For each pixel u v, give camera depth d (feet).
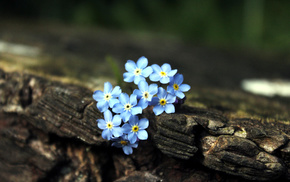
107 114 0.45
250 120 0.52
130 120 0.45
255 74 1.01
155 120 0.48
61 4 1.97
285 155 0.46
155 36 1.62
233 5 2.09
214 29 1.99
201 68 1.03
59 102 0.51
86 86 0.61
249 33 1.91
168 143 0.47
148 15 2.08
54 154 0.54
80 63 0.83
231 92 0.74
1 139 0.57
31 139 0.55
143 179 0.49
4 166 0.57
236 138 0.46
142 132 0.45
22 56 0.76
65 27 1.52
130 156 0.51
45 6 1.92
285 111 0.60
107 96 0.46
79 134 0.50
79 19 1.94
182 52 1.26
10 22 1.42
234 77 0.95
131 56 1.08
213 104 0.60
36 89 0.56
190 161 0.49
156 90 0.45
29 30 1.23
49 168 0.54
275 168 0.45
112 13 2.03
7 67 0.61
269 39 1.89
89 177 0.54
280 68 1.12
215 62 1.15
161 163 0.51
